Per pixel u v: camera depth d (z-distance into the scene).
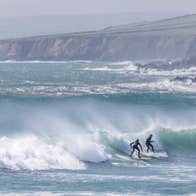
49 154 148.50
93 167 150.75
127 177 138.50
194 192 124.75
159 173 145.38
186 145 186.25
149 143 173.88
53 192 121.25
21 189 122.75
